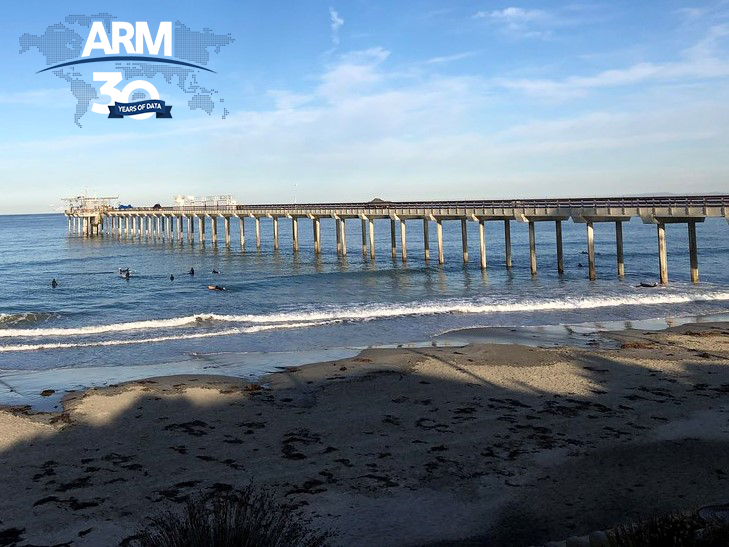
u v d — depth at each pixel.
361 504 8.28
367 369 15.31
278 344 19.14
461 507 8.16
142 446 10.45
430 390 13.45
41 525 7.80
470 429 11.04
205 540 5.66
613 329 20.47
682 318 22.14
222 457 9.95
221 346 18.95
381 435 10.83
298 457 9.91
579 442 10.34
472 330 20.66
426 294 28.95
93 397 13.14
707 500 8.13
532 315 23.30
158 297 30.14
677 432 10.68
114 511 8.16
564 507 8.09
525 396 12.90
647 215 28.17
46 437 10.88
